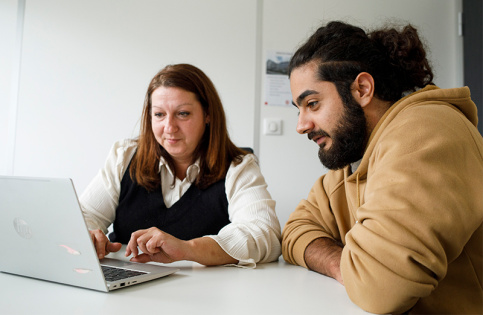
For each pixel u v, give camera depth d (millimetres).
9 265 757
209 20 2484
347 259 649
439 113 704
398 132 695
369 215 631
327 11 2602
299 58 883
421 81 903
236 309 581
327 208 1094
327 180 1131
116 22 2410
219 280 770
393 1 2682
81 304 582
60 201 620
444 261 585
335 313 583
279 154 2512
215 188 1259
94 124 2375
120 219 1282
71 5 2377
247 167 1307
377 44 897
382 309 583
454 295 680
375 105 861
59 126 2346
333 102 848
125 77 2410
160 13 2447
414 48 899
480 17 2518
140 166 1283
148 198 1274
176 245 875
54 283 703
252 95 2506
